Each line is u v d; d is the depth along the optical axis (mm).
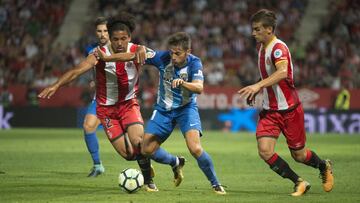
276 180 32938
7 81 94312
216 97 90562
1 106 89500
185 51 26031
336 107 88562
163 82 27281
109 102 29562
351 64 93062
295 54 94750
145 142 27547
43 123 89062
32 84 92062
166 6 103375
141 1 104812
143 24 100438
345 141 67938
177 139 70250
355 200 25672
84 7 107312
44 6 105188
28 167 38750
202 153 26906
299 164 41844
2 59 96375
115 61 26828
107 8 105312
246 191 28516
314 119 87750
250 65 93562
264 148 26812
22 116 89188
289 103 26734
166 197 26250
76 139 66562
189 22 100875
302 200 25594
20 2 104188
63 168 38219
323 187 27969
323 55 95625
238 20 101188
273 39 26500
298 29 103125
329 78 92312
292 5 103688
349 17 100312
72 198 25844
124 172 27516
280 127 27109
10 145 57812
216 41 97875
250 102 25375
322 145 61438
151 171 28625
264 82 25125
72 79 26172
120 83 29281
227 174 35844
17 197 26078
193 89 25328
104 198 25875
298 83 91875
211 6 103125
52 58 95688
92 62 26625
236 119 88375
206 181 32219
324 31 100312
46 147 55531
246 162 43156
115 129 29484
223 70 94750
